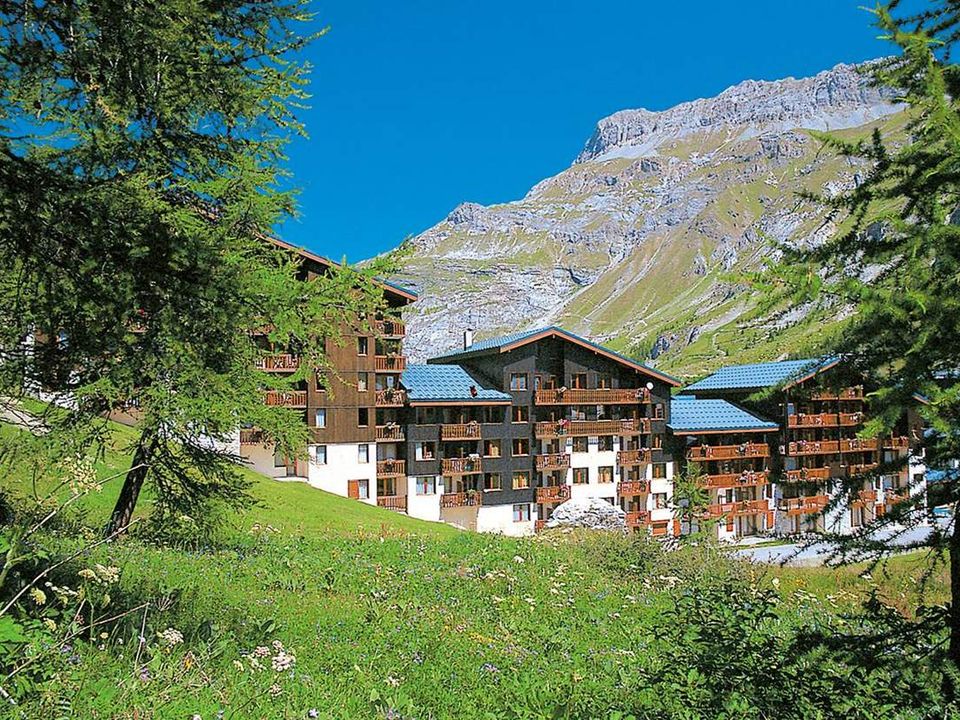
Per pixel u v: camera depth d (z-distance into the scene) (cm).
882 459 467
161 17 542
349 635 924
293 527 2362
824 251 402
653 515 5506
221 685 552
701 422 5506
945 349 380
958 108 406
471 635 1065
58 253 568
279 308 655
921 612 514
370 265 936
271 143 870
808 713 573
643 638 1193
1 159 527
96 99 562
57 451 997
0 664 402
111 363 749
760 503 5403
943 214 409
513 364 5247
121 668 527
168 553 1343
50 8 514
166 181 769
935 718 490
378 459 4916
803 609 1538
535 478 5269
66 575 671
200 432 1297
